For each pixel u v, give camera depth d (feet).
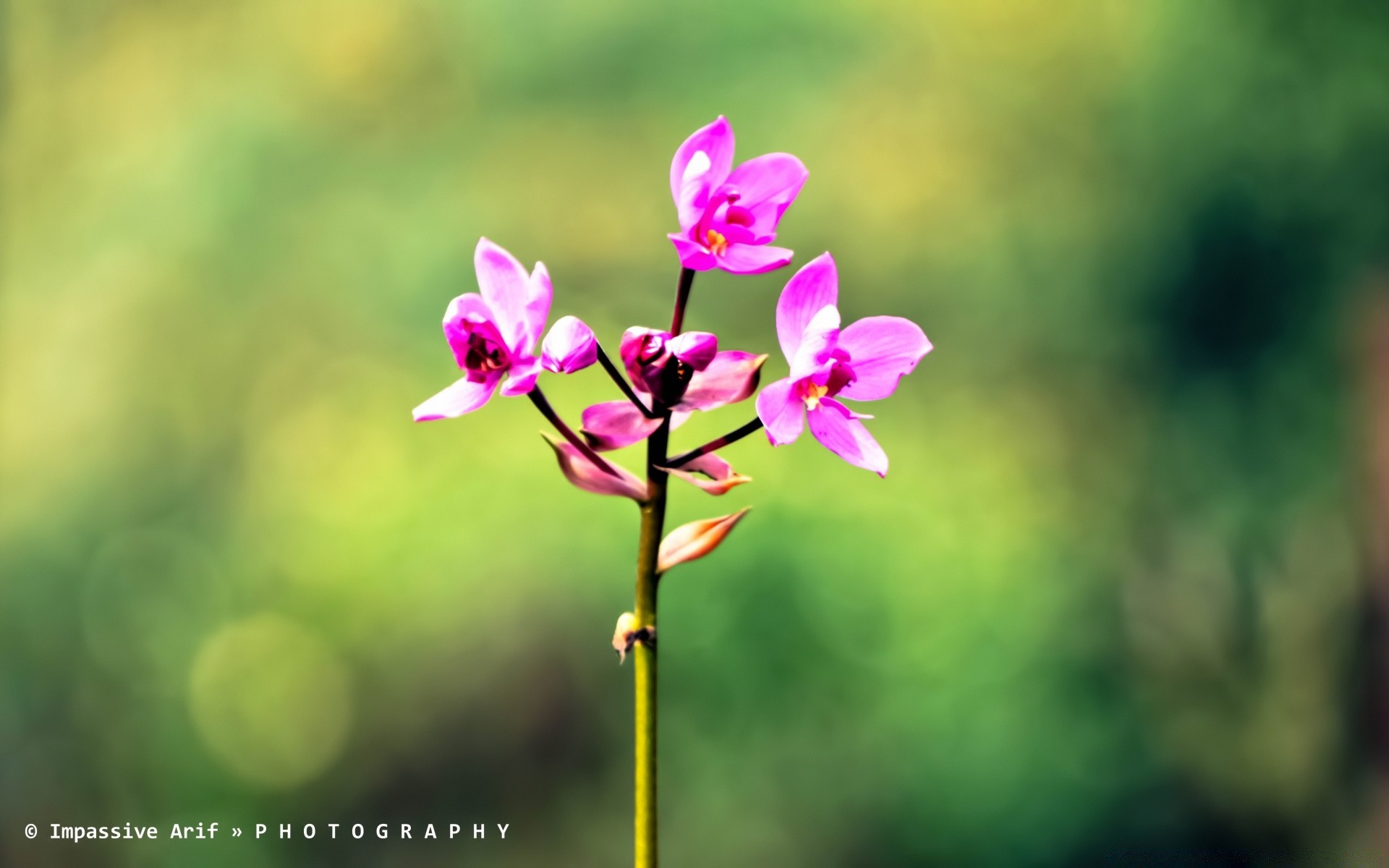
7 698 7.19
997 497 7.07
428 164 9.37
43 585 7.68
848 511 6.31
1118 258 9.30
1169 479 8.75
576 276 9.34
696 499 6.16
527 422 6.75
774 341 9.06
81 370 8.68
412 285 8.81
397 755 6.12
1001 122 9.85
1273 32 9.29
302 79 9.69
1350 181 8.96
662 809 5.76
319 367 8.48
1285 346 8.89
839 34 9.93
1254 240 9.10
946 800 5.87
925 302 9.45
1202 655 7.89
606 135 9.62
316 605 6.45
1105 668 6.77
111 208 9.30
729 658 5.85
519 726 6.02
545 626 6.07
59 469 8.31
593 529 6.21
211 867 6.24
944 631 6.09
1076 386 9.14
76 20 10.11
